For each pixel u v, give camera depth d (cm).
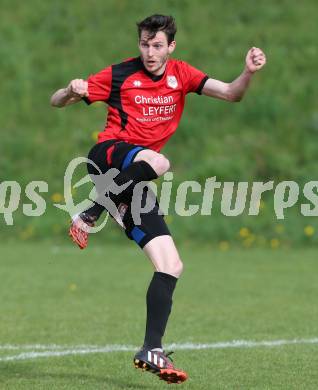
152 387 2314
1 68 8138
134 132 2352
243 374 2483
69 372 2514
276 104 7606
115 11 8850
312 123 7444
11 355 2775
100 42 8419
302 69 8050
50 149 7119
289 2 9012
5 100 7762
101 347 2919
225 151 7112
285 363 2639
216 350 2859
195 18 8694
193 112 7588
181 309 3738
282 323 3397
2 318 3500
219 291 4231
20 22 8781
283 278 4653
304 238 6044
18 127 7444
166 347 2911
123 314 3606
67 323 3394
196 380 2403
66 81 7931
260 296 4084
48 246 5922
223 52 8175
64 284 4434
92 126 7412
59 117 7531
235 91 2395
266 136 7344
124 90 2348
